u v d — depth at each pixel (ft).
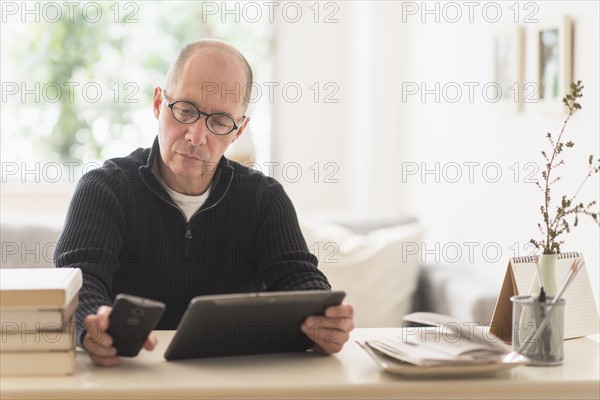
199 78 7.22
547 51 9.95
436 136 14.24
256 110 18.02
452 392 5.65
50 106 17.83
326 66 17.89
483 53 12.00
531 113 10.34
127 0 17.85
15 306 5.57
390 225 13.58
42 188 17.43
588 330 7.09
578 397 5.74
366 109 16.22
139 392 5.43
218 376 5.75
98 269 7.07
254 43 17.97
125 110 17.99
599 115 8.75
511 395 5.69
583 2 9.07
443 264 13.35
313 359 6.29
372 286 12.44
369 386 5.59
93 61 17.87
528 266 6.80
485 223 12.03
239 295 5.83
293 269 7.79
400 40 16.05
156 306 5.75
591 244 8.95
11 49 17.72
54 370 5.72
